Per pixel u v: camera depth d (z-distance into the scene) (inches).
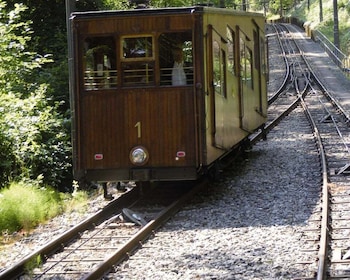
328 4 3666.3
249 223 482.3
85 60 566.9
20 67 735.1
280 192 580.4
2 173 650.8
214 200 567.8
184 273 370.3
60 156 722.2
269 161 746.8
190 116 553.6
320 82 1732.3
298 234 441.1
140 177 560.7
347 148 791.7
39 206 546.9
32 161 673.6
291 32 3649.1
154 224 470.6
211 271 371.9
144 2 679.1
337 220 473.4
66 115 787.4
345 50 2506.2
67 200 612.1
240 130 684.1
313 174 654.5
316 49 2714.1
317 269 359.9
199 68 550.6
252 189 601.6
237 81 669.9
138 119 560.1
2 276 362.3
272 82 1862.7
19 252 439.2
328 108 1273.4
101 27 562.3
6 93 701.3
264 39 856.3
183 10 553.6
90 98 565.9
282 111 1257.4
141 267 385.1
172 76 558.3
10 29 714.2
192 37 551.2
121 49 562.3
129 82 563.2
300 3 4958.2
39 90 694.5
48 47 931.3
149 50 559.8
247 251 408.8
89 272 366.9
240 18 690.8
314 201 538.3
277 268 371.2
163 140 557.6
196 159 552.1
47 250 417.4
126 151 562.3
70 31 577.9
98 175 569.6
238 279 354.9
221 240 438.3
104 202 588.1
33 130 655.8
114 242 447.5
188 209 541.0
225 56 616.7
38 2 954.1
